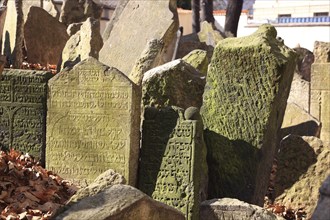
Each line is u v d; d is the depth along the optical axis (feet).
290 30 131.54
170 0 53.42
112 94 34.47
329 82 55.77
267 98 33.94
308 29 129.49
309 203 35.96
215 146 34.73
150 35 52.34
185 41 69.67
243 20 143.64
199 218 30.12
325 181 19.07
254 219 28.96
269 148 34.83
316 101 56.29
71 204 21.06
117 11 64.90
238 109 34.45
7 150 36.94
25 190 32.07
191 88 37.88
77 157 35.22
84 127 35.04
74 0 77.97
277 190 36.76
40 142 36.50
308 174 36.29
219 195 34.63
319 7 143.54
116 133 34.32
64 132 35.47
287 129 47.03
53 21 63.77
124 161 34.01
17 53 56.75
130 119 34.06
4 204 30.71
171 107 33.22
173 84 37.68
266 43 33.99
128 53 52.95
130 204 21.09
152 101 37.76
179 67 37.81
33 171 34.14
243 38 35.06
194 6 99.86
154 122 33.32
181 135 32.78
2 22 53.88
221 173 34.63
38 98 36.40
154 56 46.65
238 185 34.30
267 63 33.81
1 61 29.78
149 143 33.45
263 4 150.71
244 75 34.35
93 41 53.78
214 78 35.12
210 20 94.07
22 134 36.73
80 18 77.97
